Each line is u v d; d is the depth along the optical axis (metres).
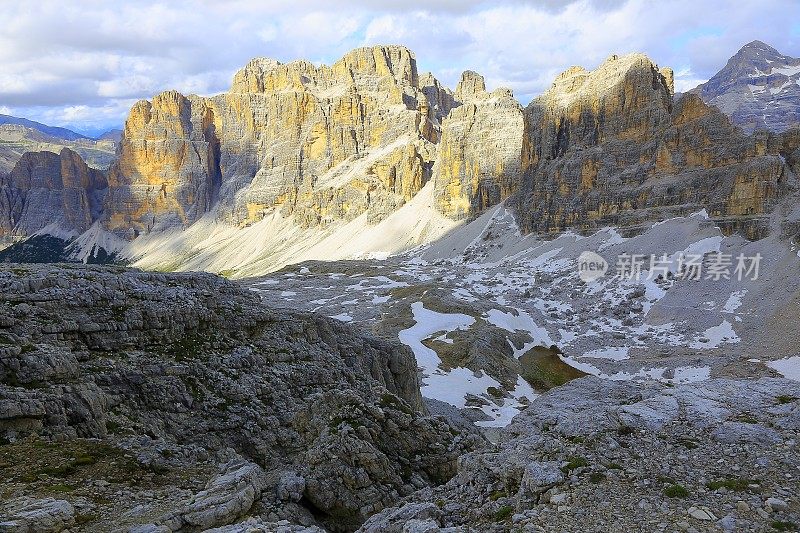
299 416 34.44
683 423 20.38
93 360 32.44
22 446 24.27
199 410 33.28
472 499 18.48
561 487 16.80
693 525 14.03
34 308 32.81
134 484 22.33
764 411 20.83
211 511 19.41
